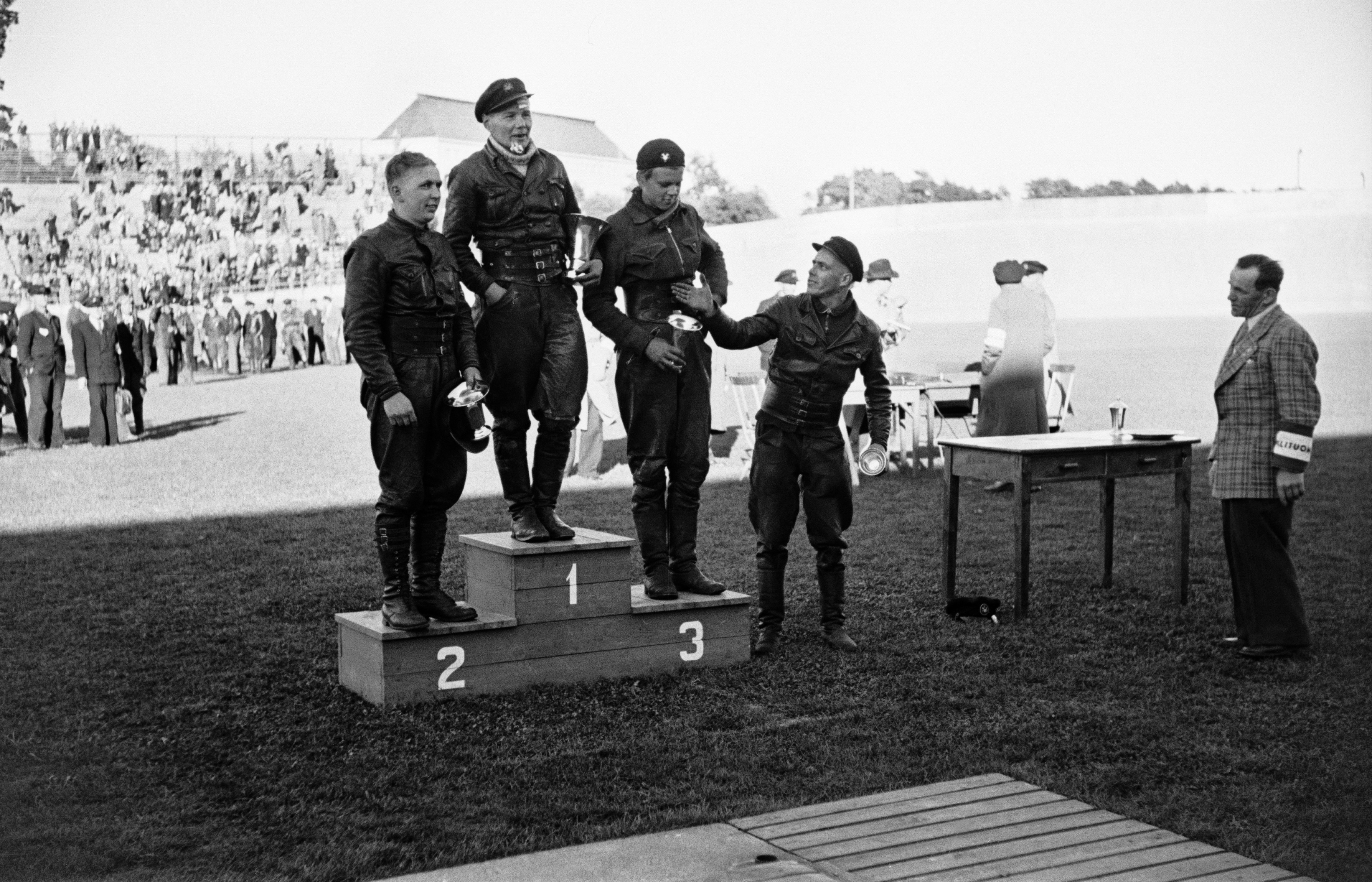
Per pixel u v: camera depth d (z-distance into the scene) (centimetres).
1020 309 1248
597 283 610
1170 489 1324
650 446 635
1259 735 540
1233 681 626
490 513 1189
